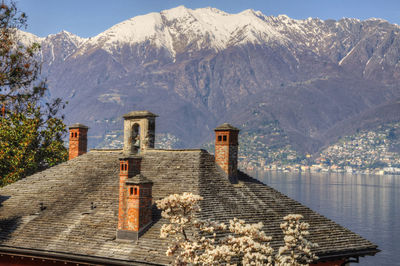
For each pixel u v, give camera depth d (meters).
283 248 17.78
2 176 42.88
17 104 39.81
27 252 22.34
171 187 23.94
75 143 31.28
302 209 25.34
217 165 25.67
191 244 16.83
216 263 16.17
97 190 25.48
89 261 21.02
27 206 25.77
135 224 21.23
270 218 23.47
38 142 46.56
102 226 22.59
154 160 26.48
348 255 23.16
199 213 21.53
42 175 28.59
